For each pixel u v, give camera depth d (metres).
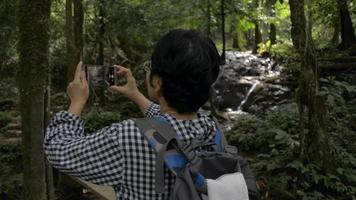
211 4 9.17
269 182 5.19
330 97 5.01
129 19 9.68
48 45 2.96
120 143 1.12
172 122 1.19
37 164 3.03
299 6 5.09
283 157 5.50
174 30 1.22
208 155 1.18
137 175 1.12
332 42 12.98
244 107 10.77
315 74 5.08
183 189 1.09
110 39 10.81
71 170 1.16
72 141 1.18
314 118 5.11
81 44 6.88
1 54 8.62
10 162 6.36
